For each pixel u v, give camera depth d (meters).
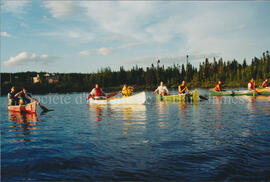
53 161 3.25
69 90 56.00
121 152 3.64
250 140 4.23
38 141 4.45
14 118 8.16
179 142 4.19
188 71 77.00
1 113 9.94
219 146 3.89
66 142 4.33
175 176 2.70
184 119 6.99
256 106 10.42
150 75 74.38
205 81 70.12
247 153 3.49
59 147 3.98
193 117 7.37
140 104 13.24
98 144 4.14
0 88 46.56
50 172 2.86
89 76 77.94
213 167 2.96
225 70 79.25
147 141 4.30
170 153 3.55
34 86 53.59
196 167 2.97
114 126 6.00
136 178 2.65
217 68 78.62
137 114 8.58
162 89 16.97
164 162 3.16
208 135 4.71
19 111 10.39
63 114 9.23
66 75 80.88
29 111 9.85
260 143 4.02
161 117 7.55
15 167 3.04
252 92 18.89
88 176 2.73
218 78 67.44
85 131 5.39
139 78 79.12
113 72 79.50
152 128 5.59
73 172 2.85
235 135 4.66
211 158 3.30
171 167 2.97
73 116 8.46
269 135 4.60
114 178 2.66
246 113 8.05
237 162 3.12
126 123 6.46
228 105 11.27
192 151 3.64
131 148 3.85
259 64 67.44
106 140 4.43
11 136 4.95
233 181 2.57
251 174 2.75
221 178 2.65
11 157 3.45
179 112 8.88
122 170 2.89
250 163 3.09
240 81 62.56
